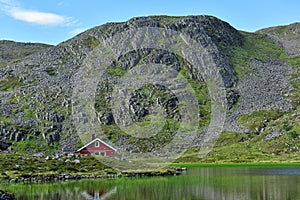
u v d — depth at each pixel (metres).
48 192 85.00
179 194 83.38
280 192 85.56
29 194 82.31
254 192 86.00
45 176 107.00
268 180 110.12
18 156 132.88
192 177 118.25
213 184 99.75
